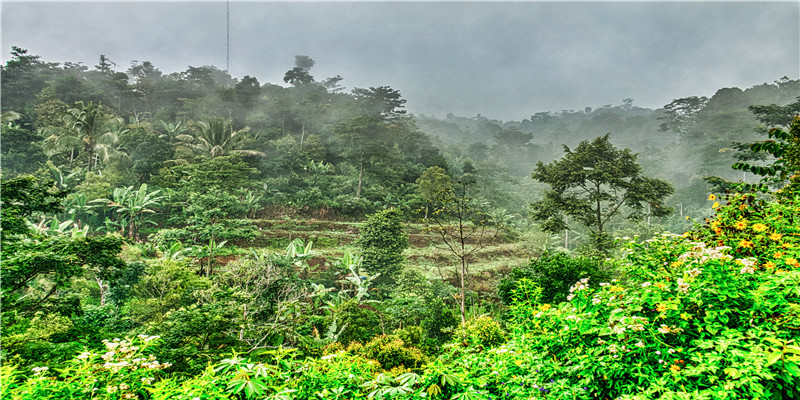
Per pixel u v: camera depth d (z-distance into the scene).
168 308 14.55
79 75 82.06
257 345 11.08
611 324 3.09
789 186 5.43
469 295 20.39
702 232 5.28
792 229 4.18
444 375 3.04
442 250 30.53
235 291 12.83
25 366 5.95
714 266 3.31
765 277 3.07
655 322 3.07
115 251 10.84
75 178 33.84
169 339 7.84
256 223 32.94
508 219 43.00
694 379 2.54
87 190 30.31
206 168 33.62
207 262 24.19
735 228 4.79
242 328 10.70
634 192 20.98
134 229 29.52
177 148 41.72
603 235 20.09
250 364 2.97
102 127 38.84
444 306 15.98
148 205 31.88
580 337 3.21
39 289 12.88
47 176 30.97
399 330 12.80
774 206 4.86
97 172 36.19
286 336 12.62
